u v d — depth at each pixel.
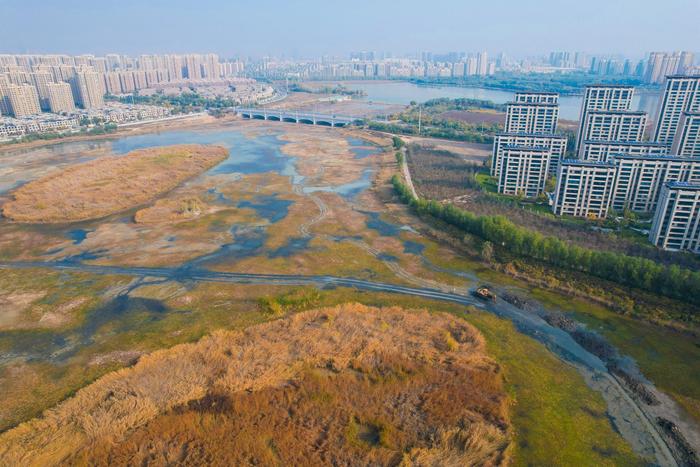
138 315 134.38
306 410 98.69
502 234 174.25
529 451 87.38
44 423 94.19
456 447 88.44
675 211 167.50
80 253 176.38
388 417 96.88
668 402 99.94
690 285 132.75
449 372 109.00
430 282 154.75
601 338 123.44
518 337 124.31
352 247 181.75
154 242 186.12
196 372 109.31
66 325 129.38
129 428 93.44
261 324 129.00
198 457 87.00
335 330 125.62
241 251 177.38
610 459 85.56
